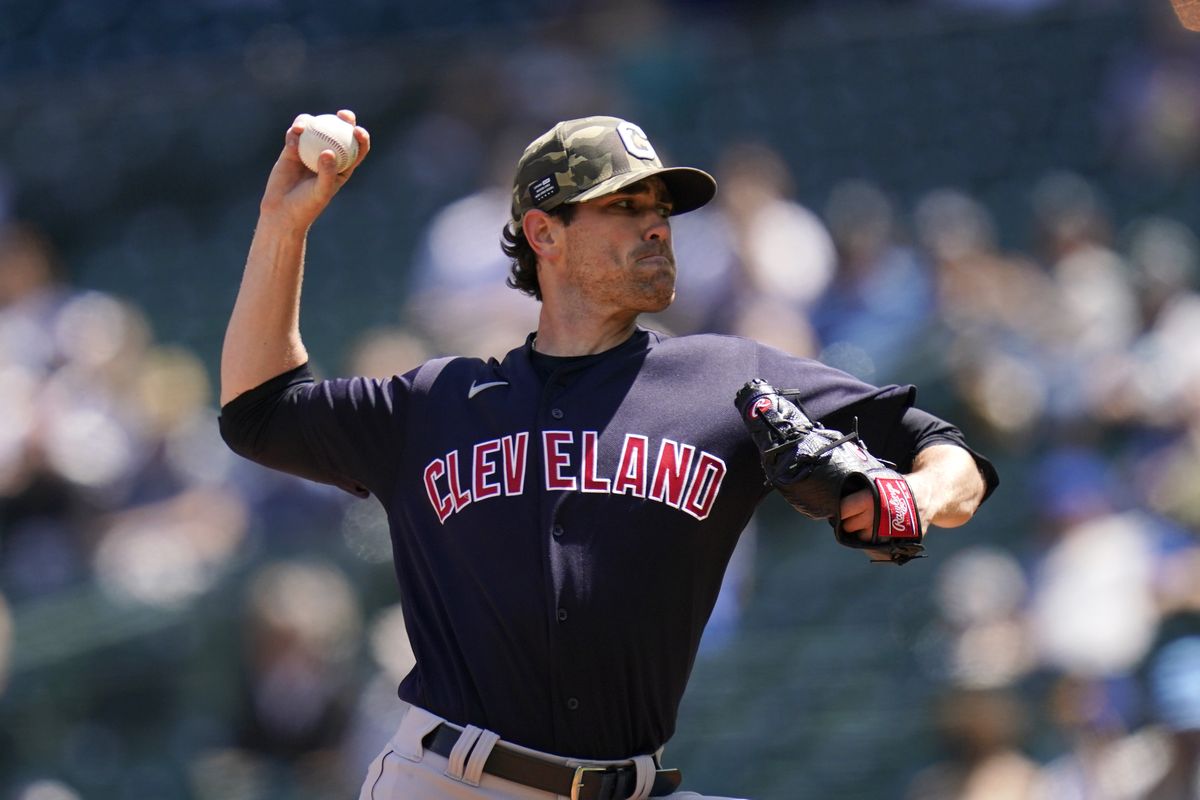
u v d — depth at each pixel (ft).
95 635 85.51
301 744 77.77
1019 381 84.28
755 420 31.78
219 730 80.07
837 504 30.68
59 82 133.90
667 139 111.14
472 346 89.51
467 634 33.06
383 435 34.78
